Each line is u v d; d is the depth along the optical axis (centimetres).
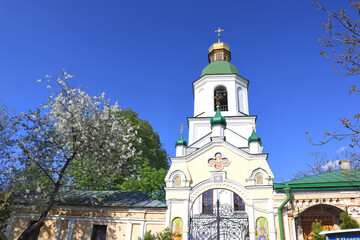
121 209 1720
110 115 1880
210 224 1653
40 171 1723
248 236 1644
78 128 1642
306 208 1547
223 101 3109
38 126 1706
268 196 1614
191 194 1692
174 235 1599
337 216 1577
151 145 3716
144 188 2864
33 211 1777
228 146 1775
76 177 2300
